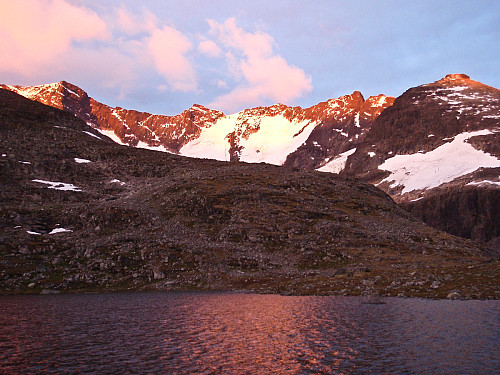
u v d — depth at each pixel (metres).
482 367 31.89
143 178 166.12
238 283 88.69
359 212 151.50
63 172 155.75
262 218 127.81
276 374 31.52
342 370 32.09
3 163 146.75
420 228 151.25
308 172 192.25
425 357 34.44
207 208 128.75
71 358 35.38
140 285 85.06
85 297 73.12
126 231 110.75
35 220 107.56
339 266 102.12
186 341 40.91
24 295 74.00
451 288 67.44
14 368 32.81
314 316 52.66
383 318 49.72
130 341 40.97
